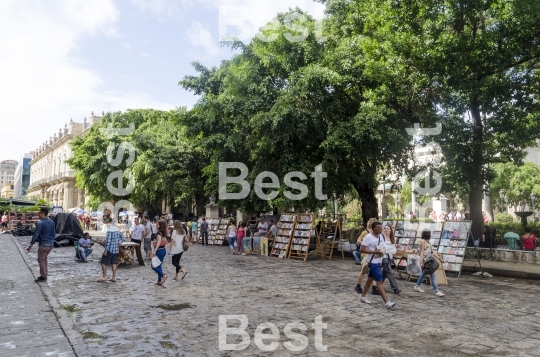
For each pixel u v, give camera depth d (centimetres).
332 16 1948
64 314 732
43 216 1117
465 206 3700
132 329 654
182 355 535
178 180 3250
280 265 1519
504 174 3294
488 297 942
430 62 1417
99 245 2322
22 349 546
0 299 861
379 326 680
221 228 2575
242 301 867
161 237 1070
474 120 1662
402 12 1421
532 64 1541
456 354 546
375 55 1579
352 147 1614
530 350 564
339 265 1525
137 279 1168
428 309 811
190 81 2752
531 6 1176
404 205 4281
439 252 1280
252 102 1961
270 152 1853
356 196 2708
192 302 855
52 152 9388
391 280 967
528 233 1572
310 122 1719
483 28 1496
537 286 1101
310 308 805
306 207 2020
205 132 2559
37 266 1402
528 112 1600
